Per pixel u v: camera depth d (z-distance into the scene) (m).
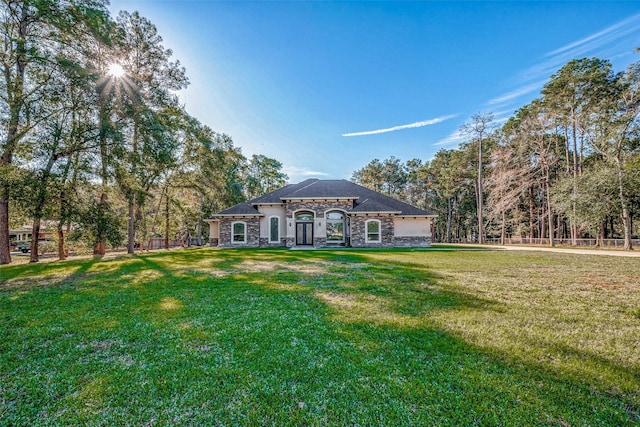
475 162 41.41
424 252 18.08
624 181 21.66
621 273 9.50
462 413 2.51
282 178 48.78
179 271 10.66
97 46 15.60
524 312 5.34
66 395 2.84
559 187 25.88
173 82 21.12
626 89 22.78
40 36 14.25
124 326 4.75
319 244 23.05
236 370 3.27
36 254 15.95
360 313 5.31
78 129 14.45
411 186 52.41
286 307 5.75
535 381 3.00
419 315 5.18
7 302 6.35
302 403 2.69
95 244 16.80
